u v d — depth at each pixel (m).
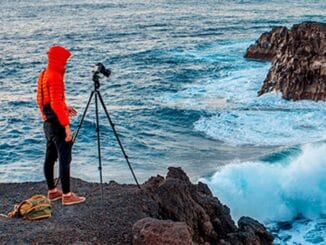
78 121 27.80
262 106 32.12
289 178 18.31
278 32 48.31
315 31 34.62
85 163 21.55
